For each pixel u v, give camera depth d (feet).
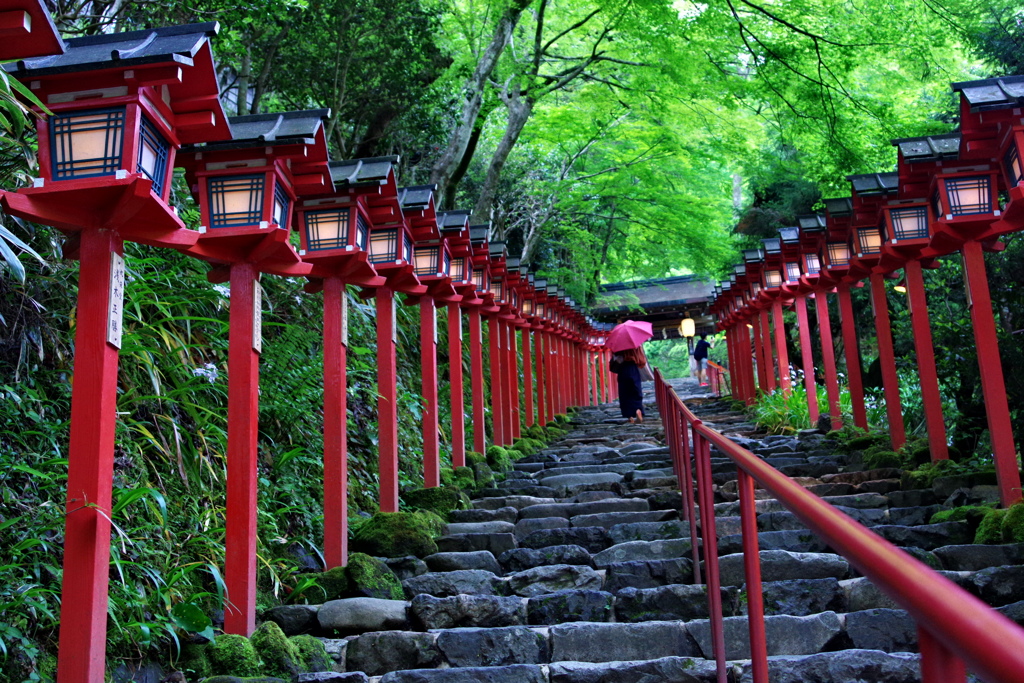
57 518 10.64
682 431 16.53
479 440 27.30
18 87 8.38
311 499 17.44
